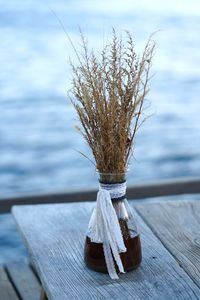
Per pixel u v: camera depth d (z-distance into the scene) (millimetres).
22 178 7945
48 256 1938
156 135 9766
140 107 1722
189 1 25234
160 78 13812
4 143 9648
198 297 1678
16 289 2736
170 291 1711
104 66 1714
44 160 8758
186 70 14594
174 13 22656
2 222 5711
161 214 2369
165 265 1882
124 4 24250
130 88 1700
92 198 3057
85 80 1728
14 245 5109
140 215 2363
